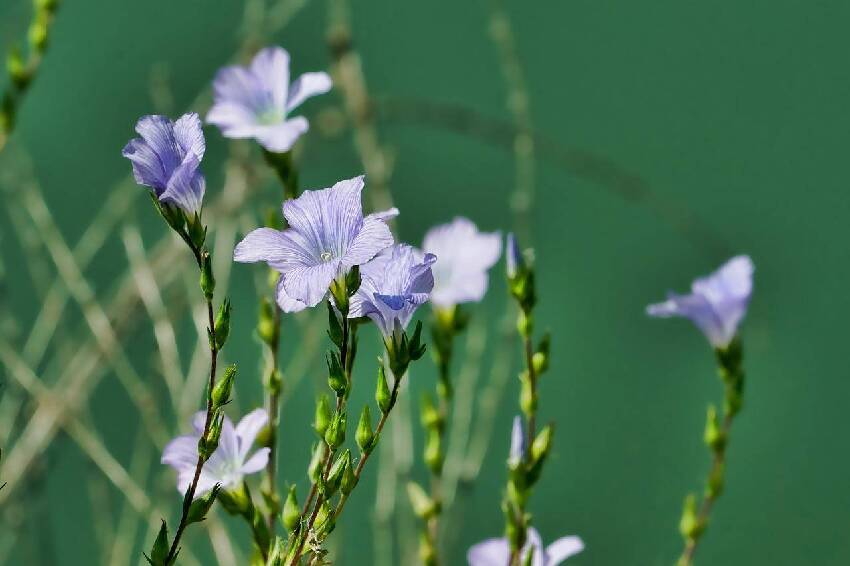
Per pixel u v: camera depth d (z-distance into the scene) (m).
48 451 0.83
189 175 0.60
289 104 0.69
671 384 1.14
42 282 0.86
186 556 0.76
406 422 0.80
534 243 1.17
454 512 0.82
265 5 1.16
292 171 0.68
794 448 1.13
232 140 0.91
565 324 1.16
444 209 1.17
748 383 1.14
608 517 1.10
